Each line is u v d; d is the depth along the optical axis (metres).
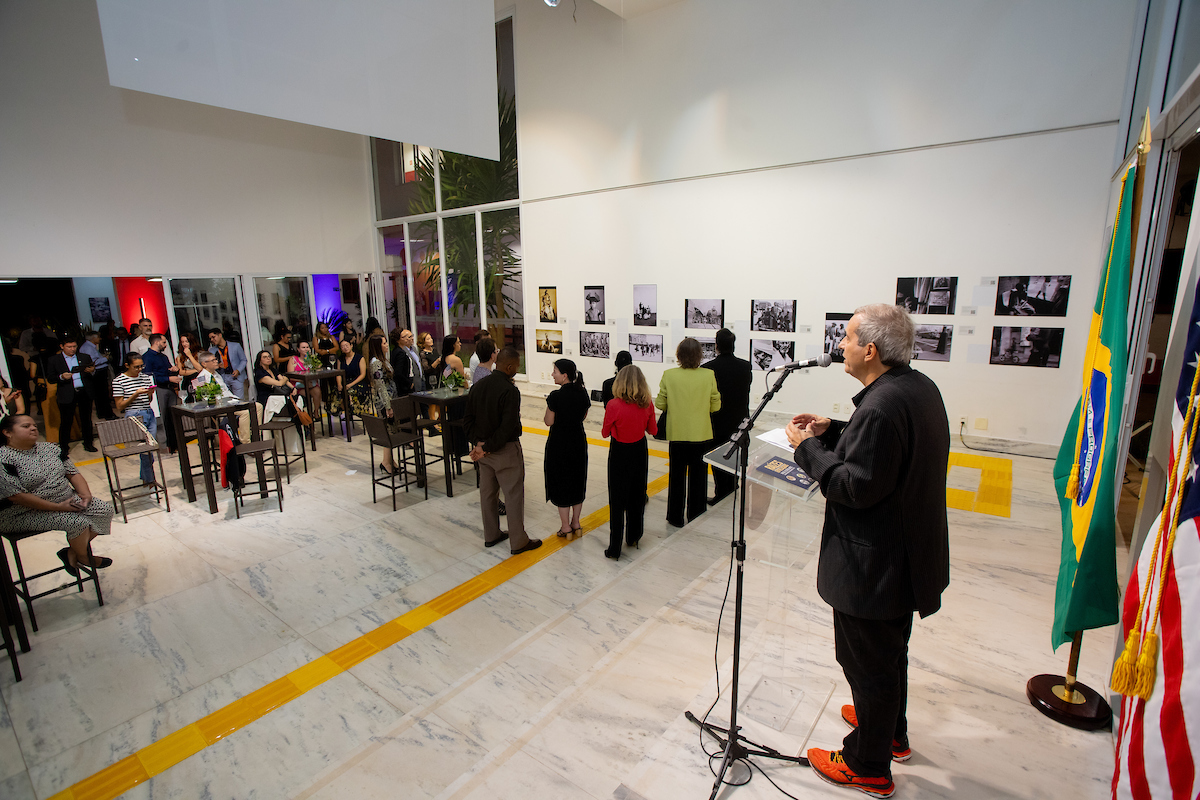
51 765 2.56
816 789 1.91
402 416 5.79
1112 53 4.52
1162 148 2.88
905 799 1.86
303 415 7.09
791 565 3.33
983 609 3.11
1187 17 3.16
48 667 3.25
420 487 5.95
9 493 3.46
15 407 6.23
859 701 1.79
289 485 6.16
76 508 3.73
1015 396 5.32
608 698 2.61
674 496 4.74
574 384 4.30
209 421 6.01
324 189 10.12
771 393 1.90
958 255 5.40
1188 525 1.32
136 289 8.05
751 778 1.98
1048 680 2.41
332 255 10.31
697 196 6.92
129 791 2.42
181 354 7.70
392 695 2.96
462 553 4.50
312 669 3.18
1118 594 2.05
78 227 7.41
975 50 5.07
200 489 6.10
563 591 3.89
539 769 2.22
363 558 4.46
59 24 7.12
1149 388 3.46
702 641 3.04
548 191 8.35
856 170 5.81
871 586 1.64
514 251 9.11
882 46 5.50
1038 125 4.89
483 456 4.34
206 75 3.35
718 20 6.43
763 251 6.51
